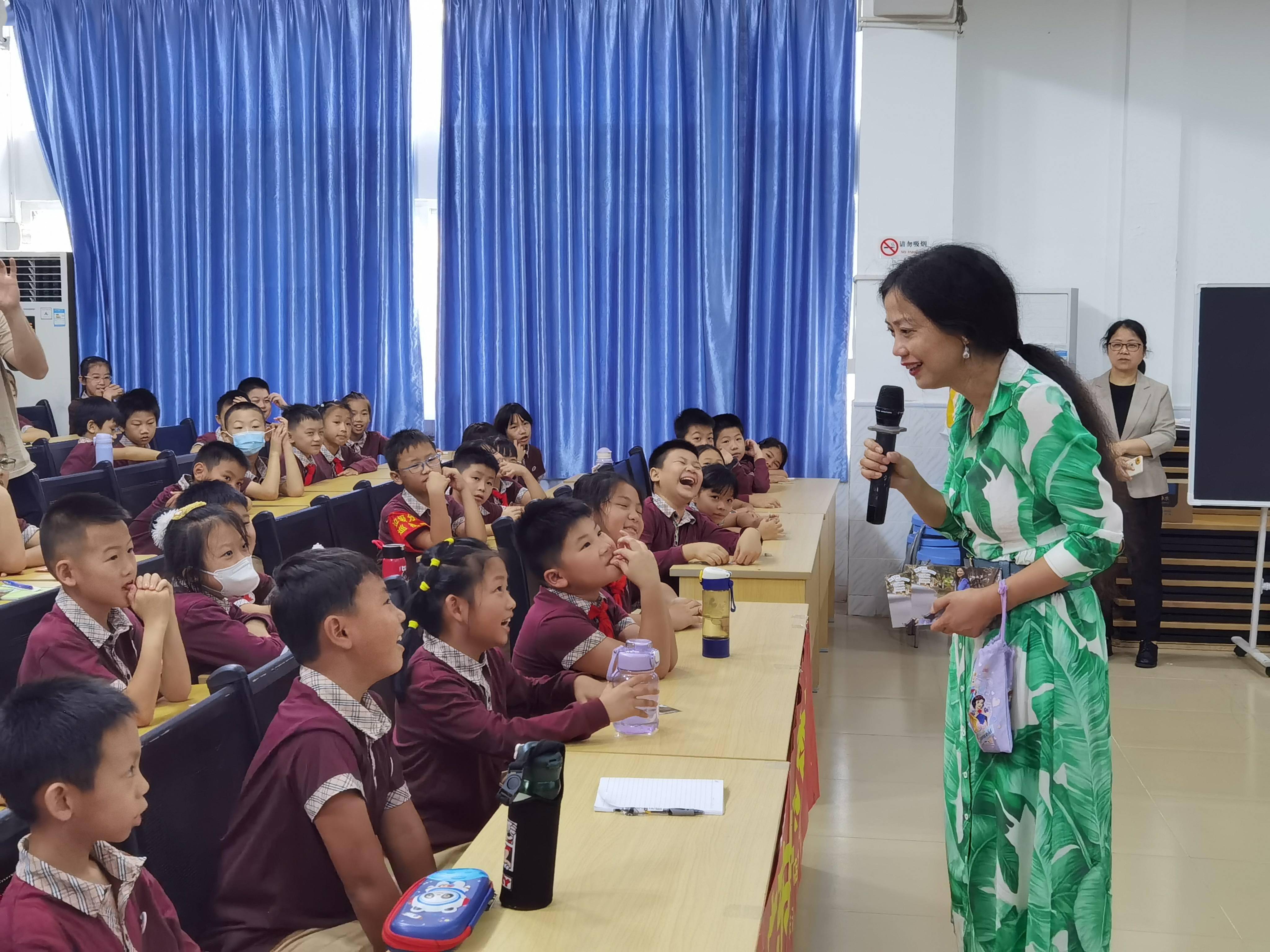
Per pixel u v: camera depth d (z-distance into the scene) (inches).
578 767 67.2
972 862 69.5
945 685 174.7
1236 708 164.6
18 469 130.9
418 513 146.8
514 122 223.1
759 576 131.0
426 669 73.2
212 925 60.6
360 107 227.3
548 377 227.0
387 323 231.0
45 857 47.6
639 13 219.1
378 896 58.6
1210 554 195.5
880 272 213.9
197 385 240.8
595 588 87.7
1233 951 98.6
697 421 196.4
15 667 86.9
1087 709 66.3
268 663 90.2
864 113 211.9
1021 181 220.7
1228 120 213.6
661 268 224.1
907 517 218.7
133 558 82.8
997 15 218.4
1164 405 182.5
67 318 243.3
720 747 70.9
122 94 236.8
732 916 49.7
